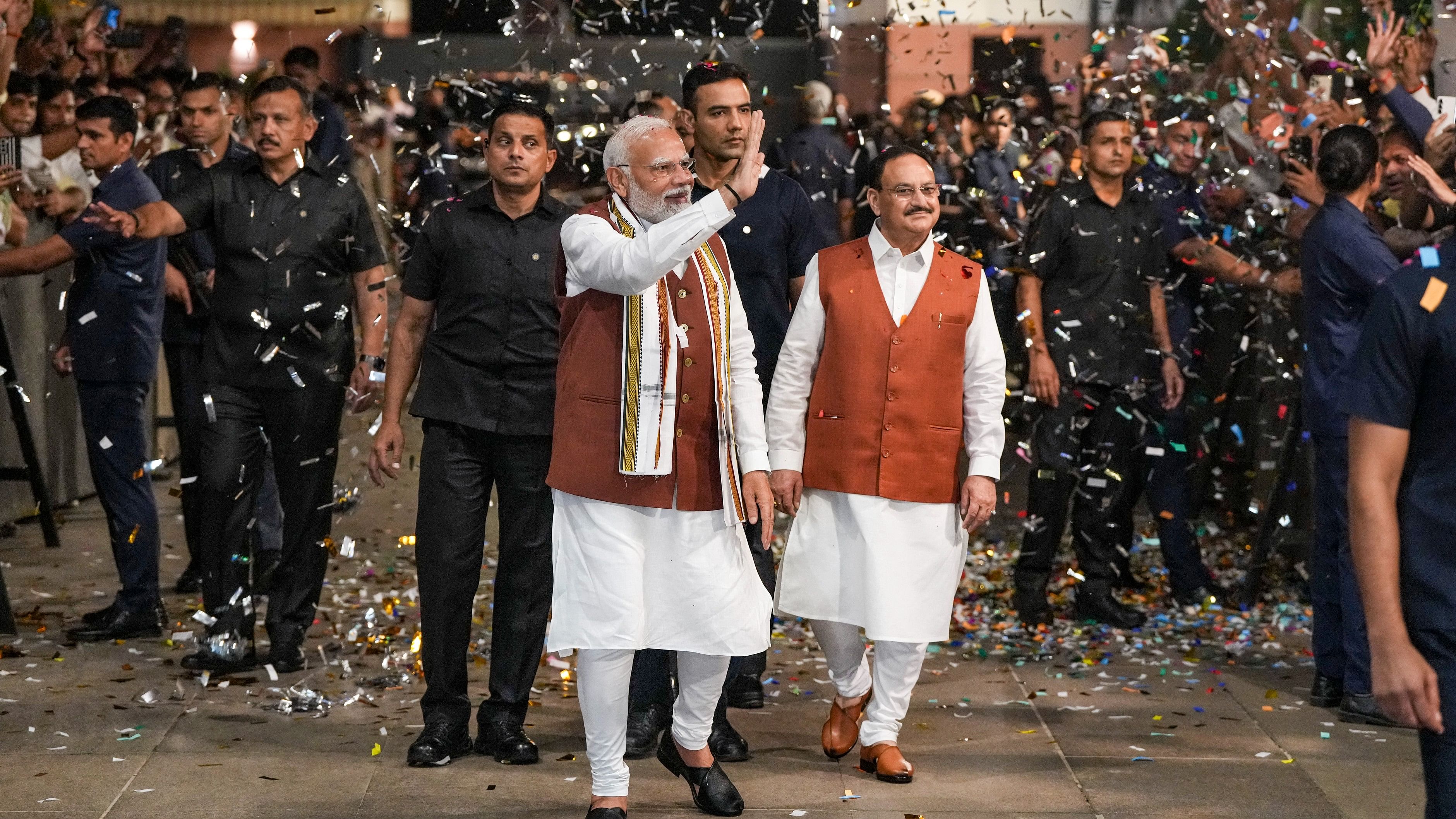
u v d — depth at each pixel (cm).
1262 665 527
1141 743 438
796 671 515
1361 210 466
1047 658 532
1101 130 567
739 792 394
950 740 441
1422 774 410
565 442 354
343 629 558
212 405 493
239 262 491
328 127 822
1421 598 250
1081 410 576
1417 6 606
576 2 868
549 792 392
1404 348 247
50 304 754
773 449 403
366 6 1189
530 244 411
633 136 348
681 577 354
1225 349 749
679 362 351
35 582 627
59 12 764
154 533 549
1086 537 582
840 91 1047
